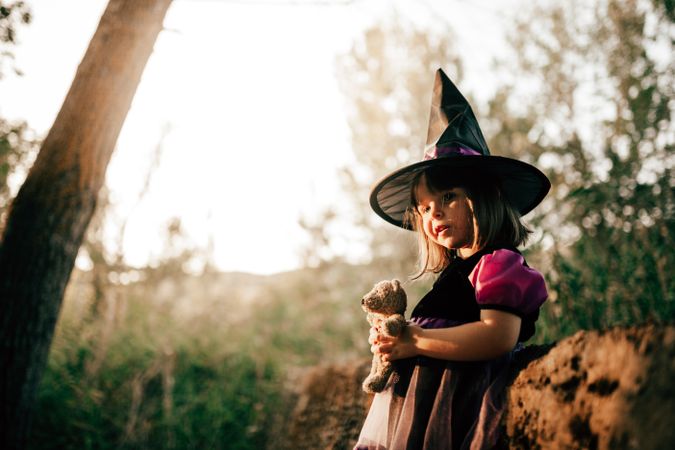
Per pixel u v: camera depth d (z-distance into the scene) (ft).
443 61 15.44
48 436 14.14
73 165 10.14
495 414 4.73
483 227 5.44
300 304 20.03
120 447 14.38
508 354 5.15
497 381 4.91
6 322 9.62
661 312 8.80
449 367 5.04
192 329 18.45
